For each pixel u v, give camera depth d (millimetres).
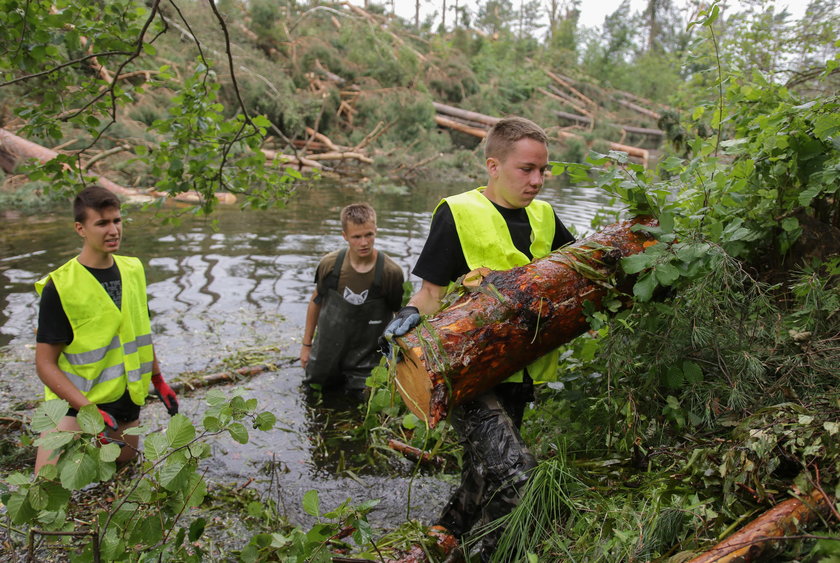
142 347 3025
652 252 2037
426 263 2123
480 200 2152
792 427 1762
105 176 10461
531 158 2043
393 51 20266
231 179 4043
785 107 2545
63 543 2303
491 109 21797
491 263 2107
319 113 16078
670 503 1871
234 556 2318
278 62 17234
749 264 2633
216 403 1832
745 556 1471
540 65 29969
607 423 2395
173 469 1692
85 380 2801
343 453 3170
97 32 3314
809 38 5059
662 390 2385
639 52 40156
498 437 1947
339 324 3729
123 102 3562
